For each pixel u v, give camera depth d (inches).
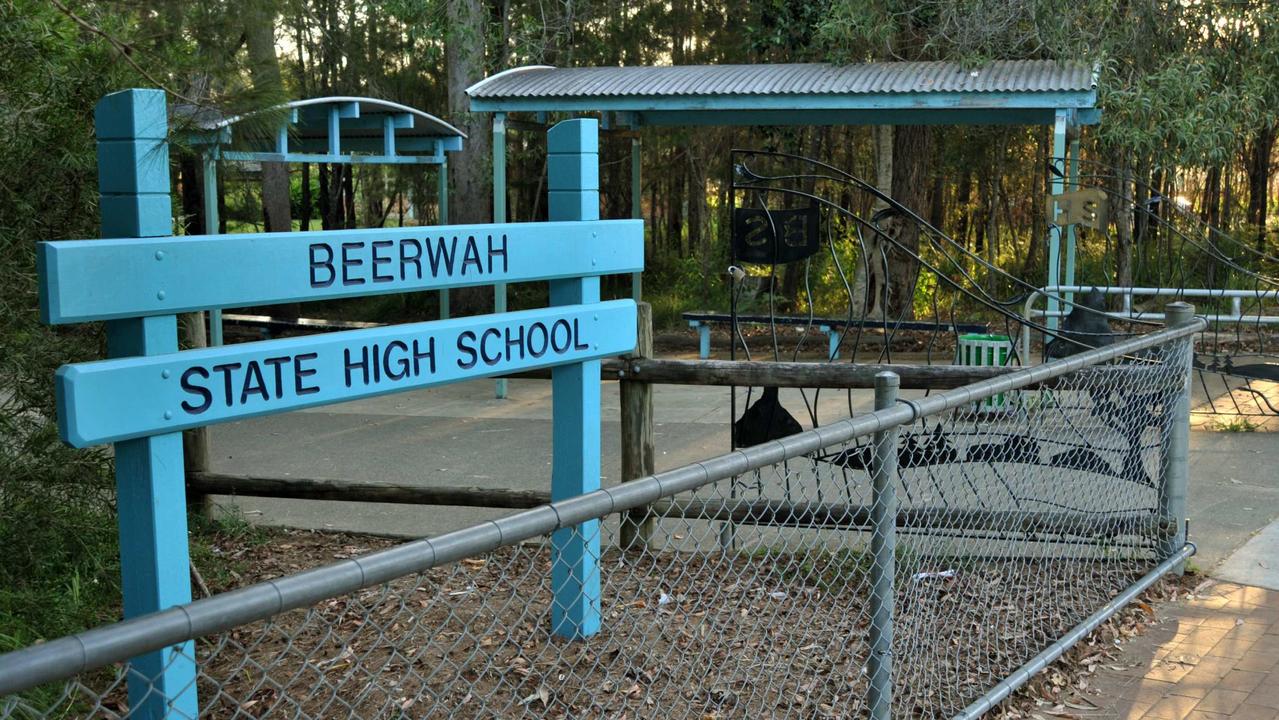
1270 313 586.2
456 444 349.4
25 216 178.5
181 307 122.6
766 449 110.3
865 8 517.0
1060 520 200.2
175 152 175.3
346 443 353.4
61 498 193.0
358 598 183.0
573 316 167.9
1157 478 213.3
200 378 123.3
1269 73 526.6
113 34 181.5
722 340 606.2
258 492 234.1
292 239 132.8
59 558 189.8
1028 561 207.5
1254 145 812.0
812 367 213.9
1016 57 508.4
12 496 187.9
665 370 216.7
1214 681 165.5
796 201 837.2
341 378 136.9
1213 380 442.0
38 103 177.5
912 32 546.0
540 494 224.5
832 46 577.6
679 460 326.6
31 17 175.2
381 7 689.0
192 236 123.7
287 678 153.1
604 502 95.8
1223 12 523.2
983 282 768.3
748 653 162.2
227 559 221.1
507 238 158.4
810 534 228.4
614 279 815.7
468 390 466.0
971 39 485.4
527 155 787.4
